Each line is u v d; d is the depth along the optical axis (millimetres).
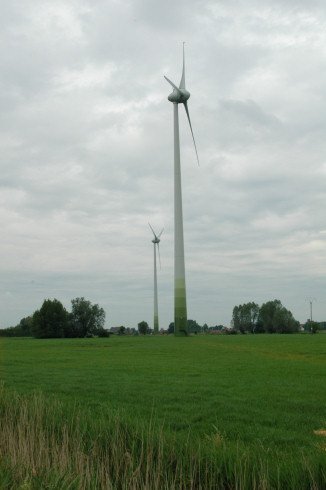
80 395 22969
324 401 21281
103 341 85750
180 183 99562
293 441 14805
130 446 12625
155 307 152750
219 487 10977
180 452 11945
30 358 45688
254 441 14727
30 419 14789
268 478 10430
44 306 143250
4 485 10227
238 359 43438
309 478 10414
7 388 24578
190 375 31016
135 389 24734
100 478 11055
